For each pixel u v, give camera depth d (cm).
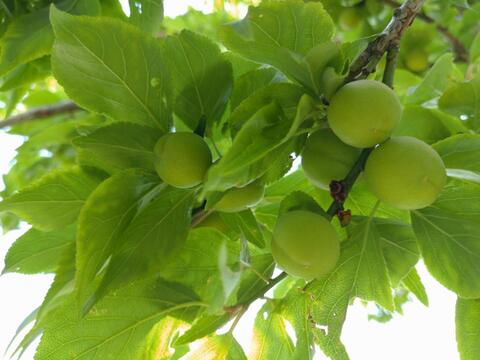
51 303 21
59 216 22
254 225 22
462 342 23
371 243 22
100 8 35
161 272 22
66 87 20
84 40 19
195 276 22
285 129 18
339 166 20
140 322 22
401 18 23
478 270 21
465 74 43
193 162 19
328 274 22
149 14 38
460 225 21
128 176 20
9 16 35
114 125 20
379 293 22
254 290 23
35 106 58
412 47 43
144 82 20
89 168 21
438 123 23
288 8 19
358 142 19
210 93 22
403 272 23
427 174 18
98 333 21
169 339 22
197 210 22
